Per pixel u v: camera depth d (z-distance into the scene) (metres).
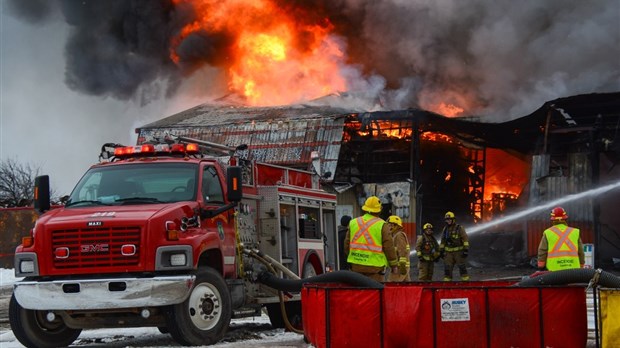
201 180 10.85
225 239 10.92
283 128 33.69
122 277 9.80
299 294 12.67
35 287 9.87
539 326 7.73
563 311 7.74
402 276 13.82
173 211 10.15
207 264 10.84
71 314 10.20
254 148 33.59
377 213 10.93
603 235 30.47
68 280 9.80
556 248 12.12
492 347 7.75
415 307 7.89
